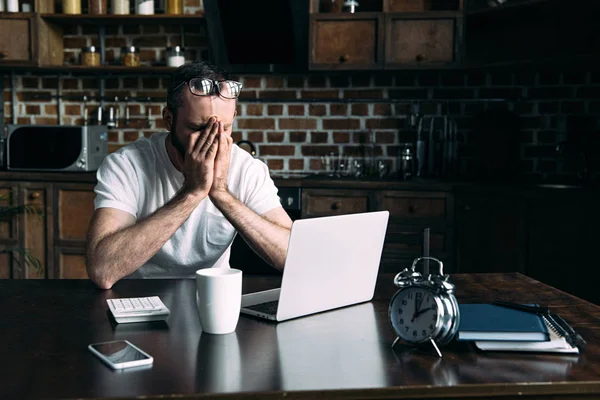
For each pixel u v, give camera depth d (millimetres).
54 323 1222
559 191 3086
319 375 960
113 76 4164
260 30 3787
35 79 4203
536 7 3367
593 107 3609
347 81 3990
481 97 3852
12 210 3631
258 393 892
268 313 1268
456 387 921
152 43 4121
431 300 1063
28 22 3830
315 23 3662
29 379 934
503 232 3262
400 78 3939
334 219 1275
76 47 4164
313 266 1265
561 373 970
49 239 3721
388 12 3586
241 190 1877
